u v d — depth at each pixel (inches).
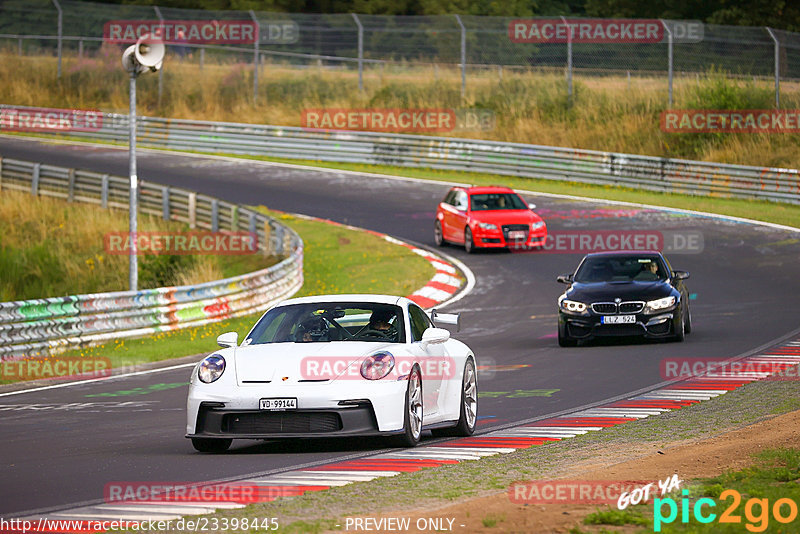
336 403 1328.7
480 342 2760.8
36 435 1624.0
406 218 5265.8
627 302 2559.1
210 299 3245.6
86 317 2827.3
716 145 6274.6
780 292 3442.4
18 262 4574.3
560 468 1213.7
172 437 1577.3
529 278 3909.9
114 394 2105.1
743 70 7357.3
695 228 4746.6
